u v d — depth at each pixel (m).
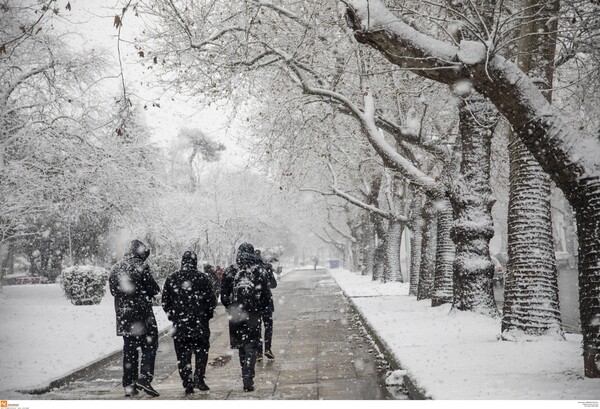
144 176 25.67
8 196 20.73
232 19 15.66
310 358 11.35
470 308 14.44
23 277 53.53
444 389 7.09
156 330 8.63
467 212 14.46
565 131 7.70
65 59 23.58
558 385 7.10
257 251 12.01
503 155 21.05
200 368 8.62
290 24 16.08
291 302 26.55
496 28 8.01
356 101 18.17
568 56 11.20
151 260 30.80
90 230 34.75
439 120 20.41
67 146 22.41
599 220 7.32
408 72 17.08
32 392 8.59
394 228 35.28
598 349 7.33
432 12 14.13
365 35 8.96
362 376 9.38
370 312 17.89
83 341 13.41
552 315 10.66
